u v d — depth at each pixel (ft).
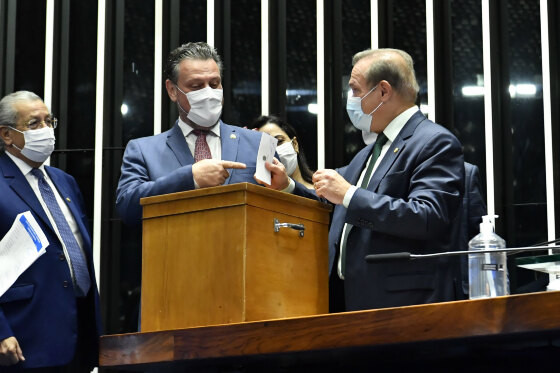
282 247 8.21
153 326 8.25
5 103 12.91
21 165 12.89
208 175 9.51
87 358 12.58
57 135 17.51
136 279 17.07
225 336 7.23
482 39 17.49
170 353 7.51
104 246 17.06
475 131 17.31
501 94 17.34
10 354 11.43
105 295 16.90
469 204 11.62
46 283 12.08
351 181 10.58
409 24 17.67
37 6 17.92
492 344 6.74
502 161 17.15
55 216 12.66
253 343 7.09
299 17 17.85
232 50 17.80
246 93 17.71
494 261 8.41
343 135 17.44
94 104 17.67
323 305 8.76
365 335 6.68
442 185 9.28
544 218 16.85
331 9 17.78
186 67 11.20
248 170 10.97
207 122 11.20
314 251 8.70
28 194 12.52
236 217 7.86
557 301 6.07
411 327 6.53
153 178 10.72
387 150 10.02
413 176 9.48
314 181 9.34
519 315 6.18
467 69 17.52
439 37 17.54
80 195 13.65
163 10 17.80
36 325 11.88
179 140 11.18
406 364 7.68
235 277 7.78
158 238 8.36
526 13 17.47
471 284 8.51
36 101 13.07
